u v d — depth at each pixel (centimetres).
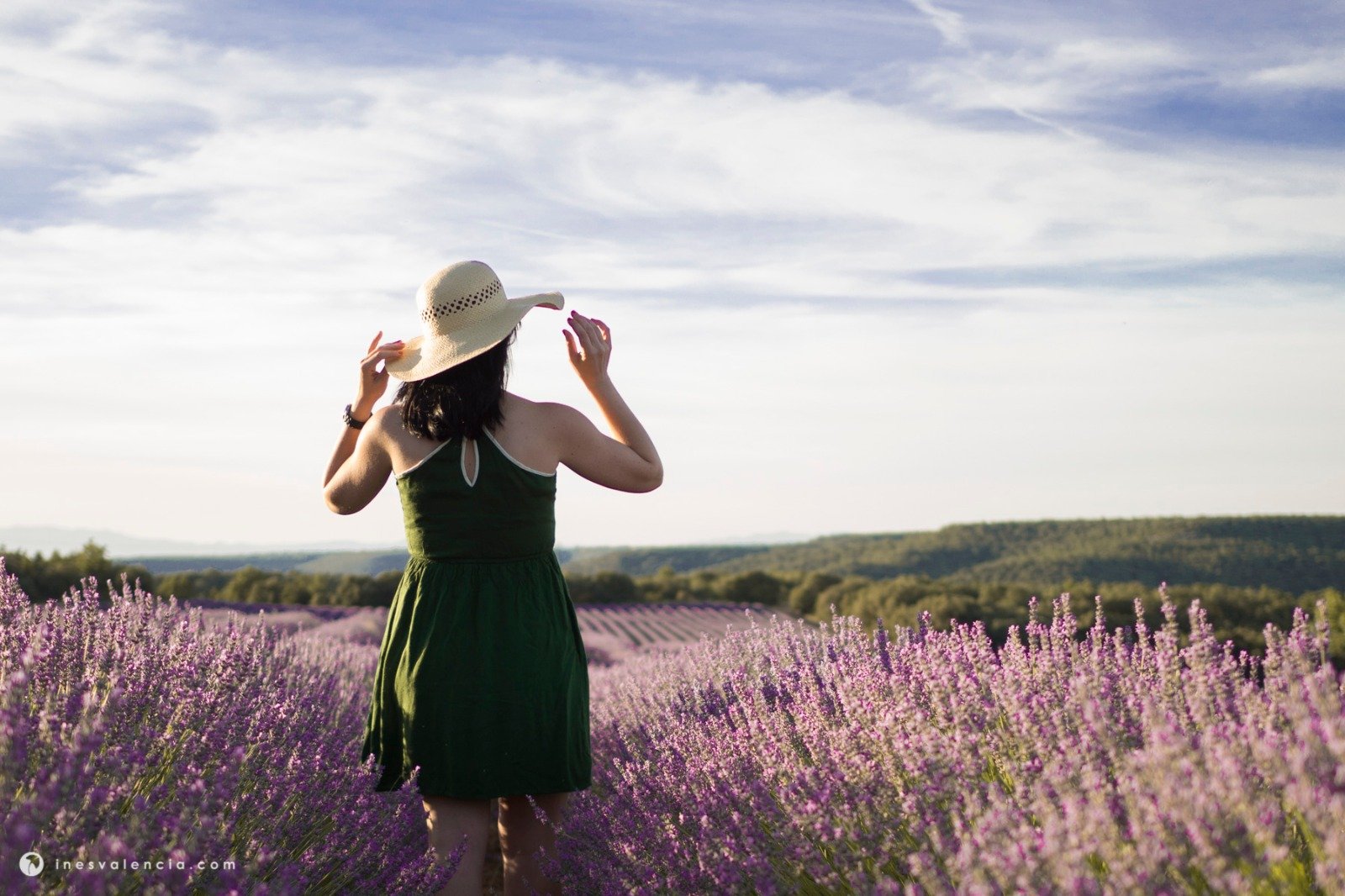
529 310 259
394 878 238
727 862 202
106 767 187
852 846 186
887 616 3144
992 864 137
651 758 350
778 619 484
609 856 277
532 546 253
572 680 256
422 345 259
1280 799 158
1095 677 216
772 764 248
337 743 312
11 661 217
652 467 267
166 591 1948
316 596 3772
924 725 204
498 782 241
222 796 186
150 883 161
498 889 381
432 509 248
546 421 255
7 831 149
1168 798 137
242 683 296
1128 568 8919
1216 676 203
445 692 242
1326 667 186
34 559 1753
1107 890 131
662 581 5153
